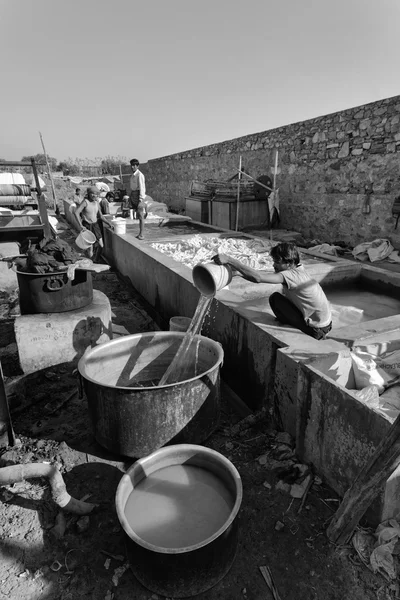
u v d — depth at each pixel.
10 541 2.31
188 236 8.01
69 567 2.17
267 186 11.43
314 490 2.59
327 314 3.44
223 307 4.01
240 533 2.32
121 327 5.47
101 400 2.79
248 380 3.63
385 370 3.34
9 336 4.92
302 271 3.39
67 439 3.21
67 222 15.47
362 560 2.13
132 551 1.97
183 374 3.56
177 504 2.27
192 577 1.93
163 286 5.64
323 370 2.90
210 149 14.91
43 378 4.06
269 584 2.04
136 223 10.14
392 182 8.28
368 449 2.22
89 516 2.47
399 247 8.33
